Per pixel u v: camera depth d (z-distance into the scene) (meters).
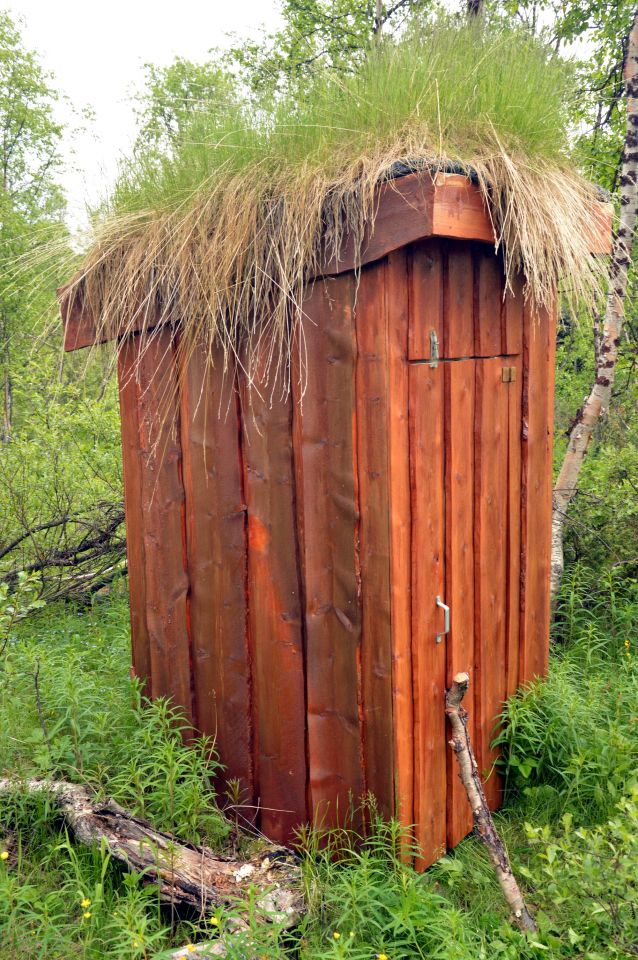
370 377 2.50
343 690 2.78
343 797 2.85
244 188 2.68
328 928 2.44
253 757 3.16
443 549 2.79
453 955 2.11
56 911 2.50
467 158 2.45
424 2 3.23
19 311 10.18
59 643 4.77
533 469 3.29
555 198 2.58
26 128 17.95
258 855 2.85
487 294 2.88
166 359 3.24
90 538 6.31
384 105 2.57
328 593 2.77
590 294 2.83
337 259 2.48
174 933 2.47
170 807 2.87
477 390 2.88
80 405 6.42
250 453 2.95
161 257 2.98
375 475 2.54
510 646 3.29
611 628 4.71
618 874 2.27
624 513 5.06
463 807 3.03
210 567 3.19
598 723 3.44
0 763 3.11
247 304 2.73
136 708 3.58
